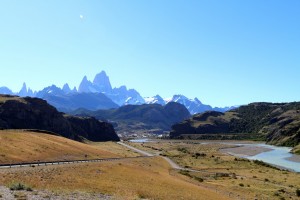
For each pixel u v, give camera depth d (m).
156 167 124.75
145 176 82.75
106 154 155.00
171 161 168.62
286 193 82.62
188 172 124.81
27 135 136.88
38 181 47.50
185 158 190.75
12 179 46.66
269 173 131.25
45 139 141.75
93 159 121.31
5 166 70.19
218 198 64.38
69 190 41.62
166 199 49.59
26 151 103.25
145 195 49.00
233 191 81.69
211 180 104.81
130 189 53.28
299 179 113.88
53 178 53.19
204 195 65.06
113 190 49.09
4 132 130.50
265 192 82.06
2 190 34.78
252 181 103.50
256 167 155.75
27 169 63.97
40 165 76.12
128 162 118.50
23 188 37.44
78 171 68.88
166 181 79.56
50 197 33.41
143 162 132.62
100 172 73.06
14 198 30.50
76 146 151.38
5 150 95.56
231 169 144.25
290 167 175.12
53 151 118.38
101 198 38.06
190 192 65.56
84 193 40.44
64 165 80.06
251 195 76.62
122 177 71.19
